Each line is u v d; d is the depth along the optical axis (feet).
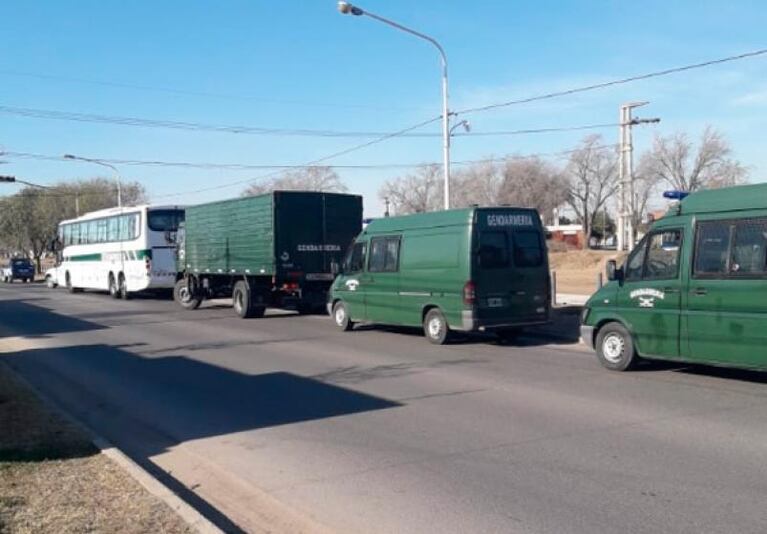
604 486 20.26
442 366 41.11
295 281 72.13
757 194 32.89
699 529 17.08
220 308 89.56
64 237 136.46
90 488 20.11
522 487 20.39
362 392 34.27
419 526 17.87
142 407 33.12
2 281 214.69
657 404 30.22
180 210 102.53
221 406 32.58
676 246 35.83
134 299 109.29
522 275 49.60
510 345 49.98
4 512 18.21
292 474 22.41
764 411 28.73
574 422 27.48
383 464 22.99
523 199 268.00
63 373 43.16
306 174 269.44
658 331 36.37
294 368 41.88
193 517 17.80
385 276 55.26
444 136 83.46
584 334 40.09
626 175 150.92
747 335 32.71
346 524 18.22
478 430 26.68
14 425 27.78
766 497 19.11
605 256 167.22
